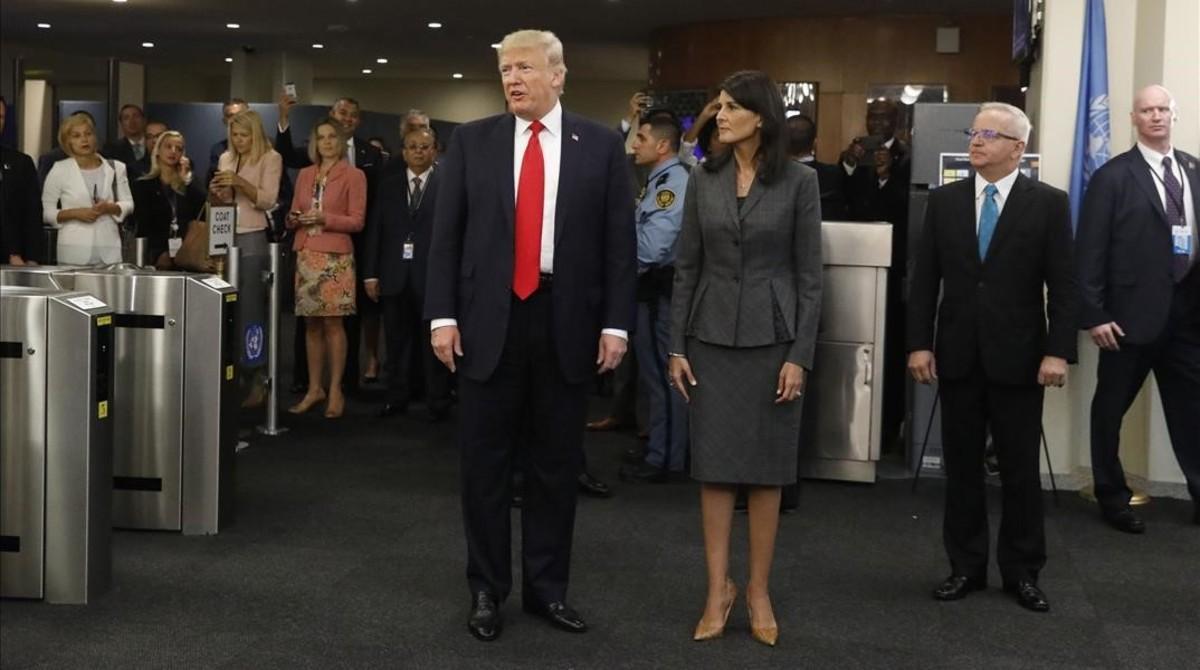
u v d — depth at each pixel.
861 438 6.04
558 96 3.78
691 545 4.92
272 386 6.94
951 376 4.20
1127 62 6.06
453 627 3.93
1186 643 3.92
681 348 3.89
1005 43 13.93
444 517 5.28
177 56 20.44
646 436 7.01
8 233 6.52
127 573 4.43
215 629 3.88
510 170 3.74
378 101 23.67
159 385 4.91
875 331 6.00
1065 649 3.85
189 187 7.58
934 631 3.99
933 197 4.29
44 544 4.08
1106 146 5.91
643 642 3.83
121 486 4.95
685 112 15.22
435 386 7.39
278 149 8.53
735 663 3.68
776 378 3.77
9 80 17.50
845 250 5.98
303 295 7.32
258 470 6.10
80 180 6.98
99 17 15.88
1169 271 5.24
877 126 7.22
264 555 4.68
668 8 13.95
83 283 4.91
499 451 3.84
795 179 3.77
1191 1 5.72
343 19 15.46
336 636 3.83
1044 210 4.07
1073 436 6.12
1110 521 5.34
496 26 15.84
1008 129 4.10
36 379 4.04
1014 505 4.25
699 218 3.83
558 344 3.75
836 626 4.02
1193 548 5.02
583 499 5.66
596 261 3.79
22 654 3.64
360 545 4.84
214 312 4.88
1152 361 5.35
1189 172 5.36
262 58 19.64
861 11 13.88
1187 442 5.44
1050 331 4.08
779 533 5.16
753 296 3.76
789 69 14.49
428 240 7.35
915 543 5.03
